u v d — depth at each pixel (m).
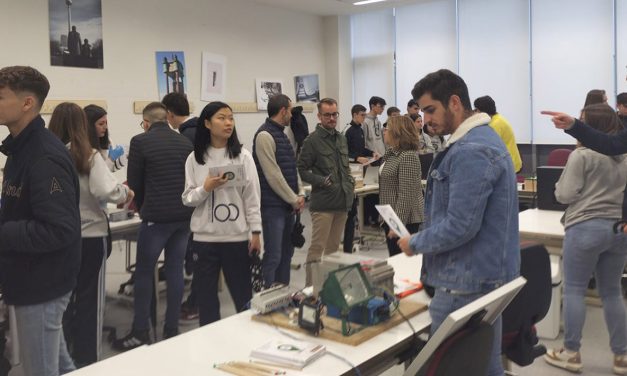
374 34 8.70
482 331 1.45
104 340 3.47
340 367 1.54
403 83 8.50
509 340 2.19
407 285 2.21
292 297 1.99
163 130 3.11
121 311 4.05
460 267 1.63
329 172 3.91
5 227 1.74
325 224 3.96
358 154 6.68
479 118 1.64
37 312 1.84
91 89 5.66
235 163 2.64
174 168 3.07
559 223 3.56
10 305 1.85
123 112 5.96
